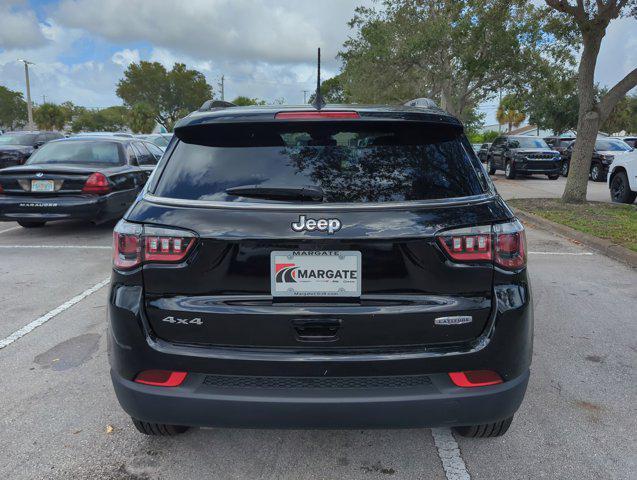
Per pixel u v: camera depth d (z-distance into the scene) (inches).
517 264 89.6
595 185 720.3
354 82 1343.5
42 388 135.9
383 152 93.8
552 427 118.6
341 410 85.4
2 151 611.5
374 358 85.1
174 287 87.7
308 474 102.5
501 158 878.4
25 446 111.2
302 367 85.5
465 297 87.7
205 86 3272.6
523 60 850.1
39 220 309.4
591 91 446.0
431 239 85.4
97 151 338.6
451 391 87.2
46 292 216.7
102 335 171.6
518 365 90.0
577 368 148.3
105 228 362.3
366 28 1010.7
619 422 120.8
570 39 515.5
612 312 195.0
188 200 89.4
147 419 90.5
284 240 84.7
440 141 97.3
